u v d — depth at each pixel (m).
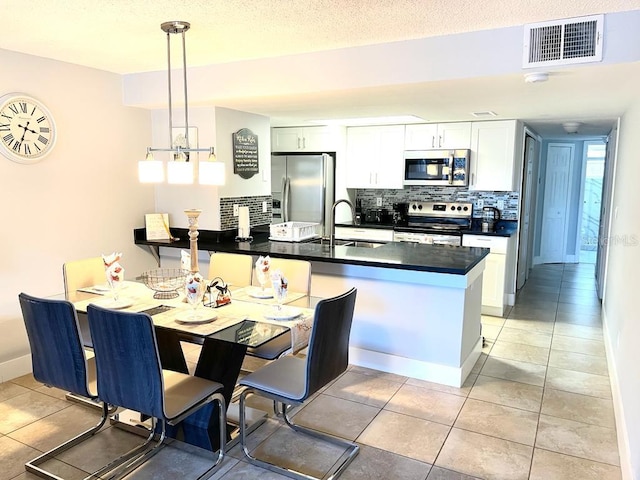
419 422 2.89
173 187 4.52
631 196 3.22
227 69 3.62
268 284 3.37
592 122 5.19
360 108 4.27
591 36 2.51
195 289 2.59
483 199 5.89
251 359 3.87
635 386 2.29
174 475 2.38
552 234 8.27
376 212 6.30
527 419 2.93
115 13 2.52
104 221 4.09
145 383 2.08
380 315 3.62
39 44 3.14
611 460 2.52
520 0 2.29
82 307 2.77
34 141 3.48
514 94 3.43
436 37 2.90
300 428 2.78
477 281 3.72
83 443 2.65
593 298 5.94
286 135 6.18
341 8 2.41
